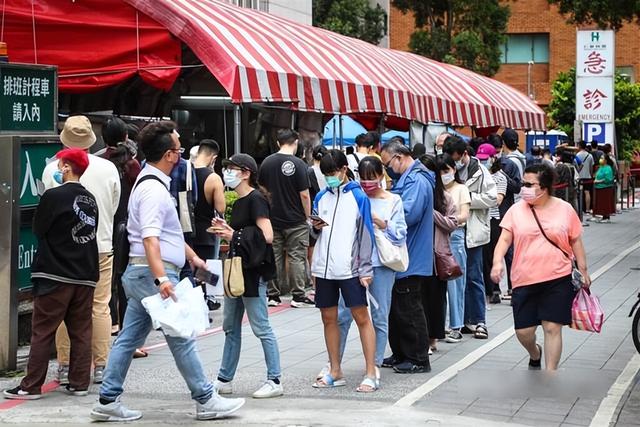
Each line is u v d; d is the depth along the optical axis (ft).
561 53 217.97
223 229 33.73
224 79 56.29
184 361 30.78
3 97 39.27
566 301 35.40
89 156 37.09
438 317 41.68
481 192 45.96
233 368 34.88
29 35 59.98
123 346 31.04
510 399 33.96
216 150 49.88
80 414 32.09
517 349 43.11
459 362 40.22
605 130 128.57
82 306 34.58
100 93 66.49
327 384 35.76
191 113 73.97
